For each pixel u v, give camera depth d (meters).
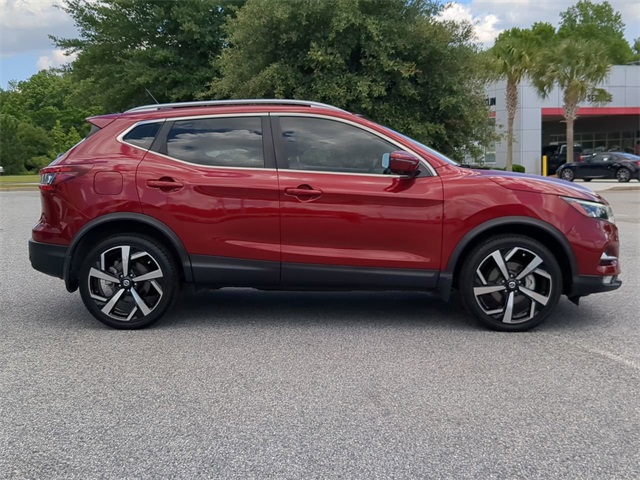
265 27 16.42
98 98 26.56
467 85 17.62
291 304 6.05
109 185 5.03
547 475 2.82
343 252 4.96
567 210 4.90
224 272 5.02
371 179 4.95
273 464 2.93
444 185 4.92
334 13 15.80
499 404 3.60
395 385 3.89
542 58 30.92
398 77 16.25
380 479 2.80
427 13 17.08
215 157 5.09
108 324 5.14
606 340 4.82
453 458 2.98
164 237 5.12
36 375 4.11
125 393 3.79
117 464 2.95
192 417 3.45
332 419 3.41
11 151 61.72
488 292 4.98
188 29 24.28
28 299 6.36
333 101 15.84
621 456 2.99
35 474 2.86
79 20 26.59
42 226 5.19
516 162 39.06
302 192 4.90
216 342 4.82
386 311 5.77
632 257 8.74
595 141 46.06
